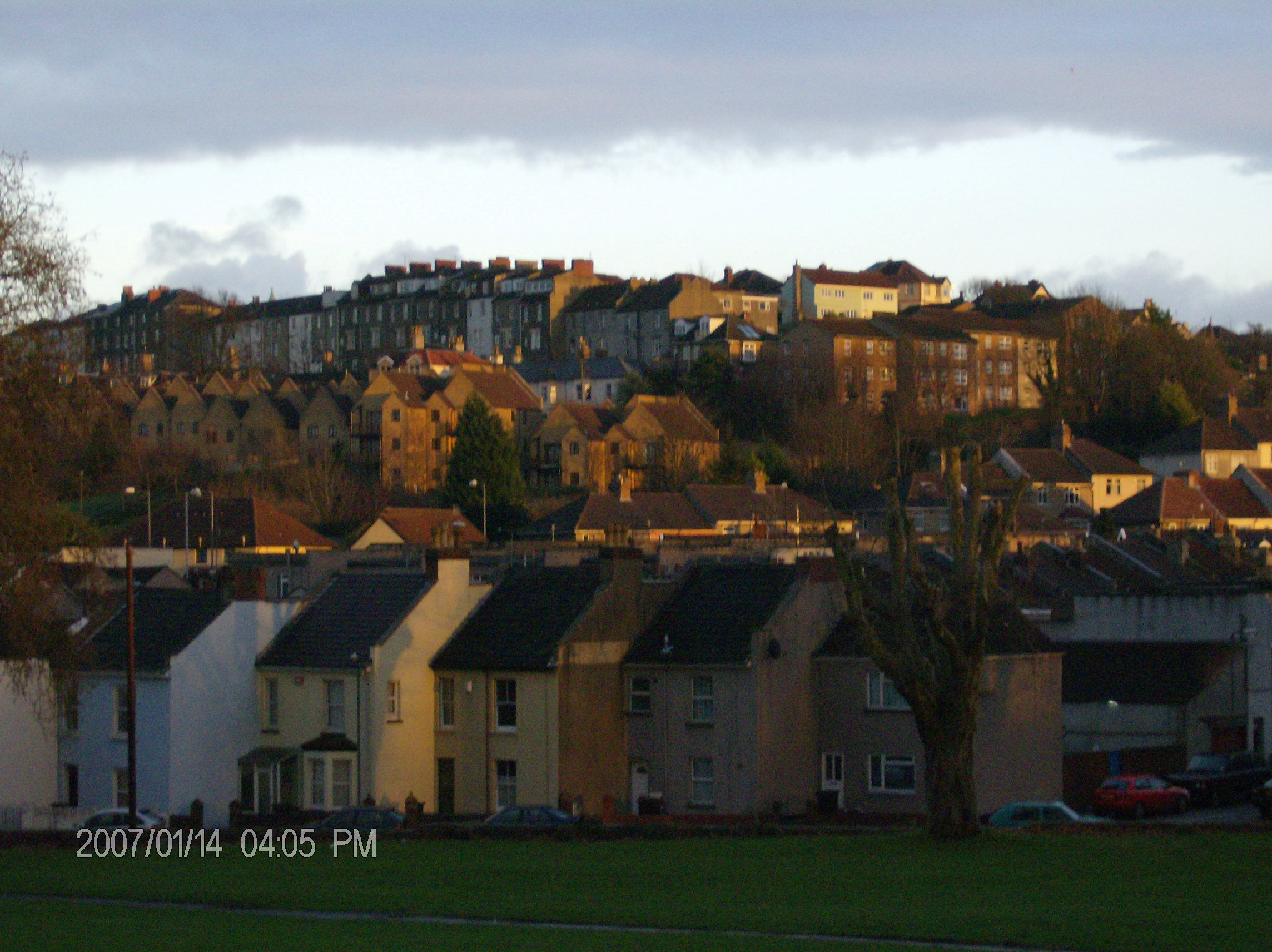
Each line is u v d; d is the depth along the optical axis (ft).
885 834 262.06
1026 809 295.07
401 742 350.02
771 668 340.39
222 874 231.71
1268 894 198.80
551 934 179.73
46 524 293.84
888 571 380.17
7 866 250.16
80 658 321.73
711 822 300.40
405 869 231.71
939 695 247.50
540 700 342.85
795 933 179.52
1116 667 423.23
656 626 358.43
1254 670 420.77
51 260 291.38
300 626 364.58
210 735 352.28
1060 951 169.68
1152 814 348.18
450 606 361.92
